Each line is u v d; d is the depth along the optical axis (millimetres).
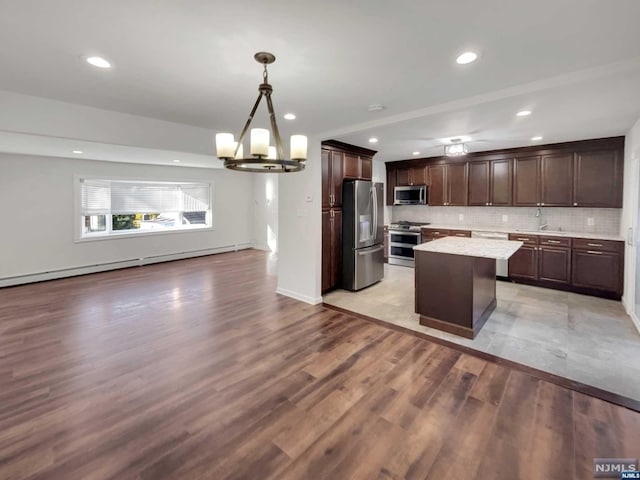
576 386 2342
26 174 5223
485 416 2027
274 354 2852
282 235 4645
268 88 1976
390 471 1620
